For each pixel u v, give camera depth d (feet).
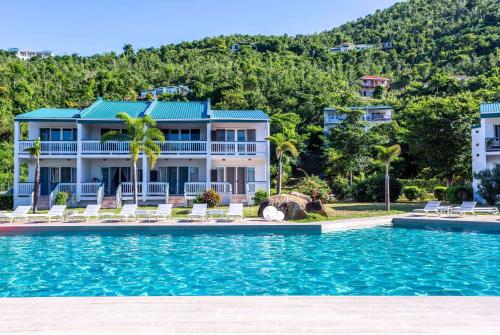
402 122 167.12
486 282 30.73
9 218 65.16
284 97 226.38
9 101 195.72
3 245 48.96
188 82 305.12
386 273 34.04
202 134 98.53
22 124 136.67
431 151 103.35
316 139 183.11
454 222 59.88
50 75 273.54
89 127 95.61
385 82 377.50
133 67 363.97
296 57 426.51
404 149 146.41
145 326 17.62
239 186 99.04
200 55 414.41
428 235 54.90
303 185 104.83
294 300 21.33
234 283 30.96
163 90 288.10
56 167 95.76
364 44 554.05
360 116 138.21
